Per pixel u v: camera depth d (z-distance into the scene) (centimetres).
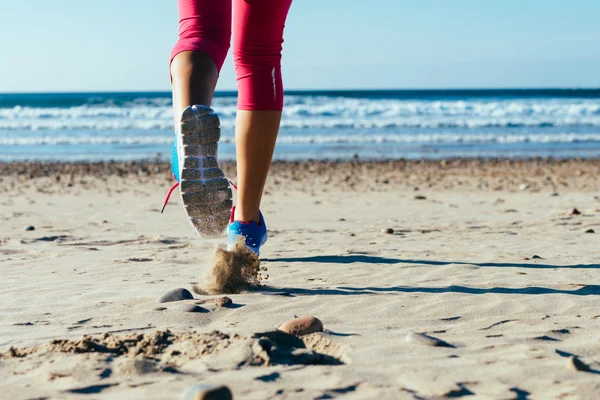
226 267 279
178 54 237
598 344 196
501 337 204
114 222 595
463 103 2964
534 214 655
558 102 3344
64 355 179
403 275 321
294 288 285
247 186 283
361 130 2444
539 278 312
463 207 739
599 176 1203
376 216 648
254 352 175
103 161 1528
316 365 172
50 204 774
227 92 7525
